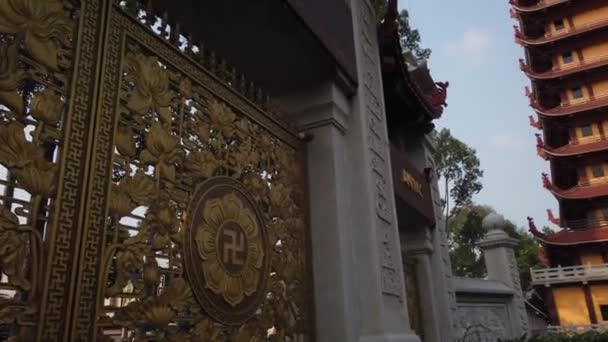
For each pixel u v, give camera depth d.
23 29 2.16
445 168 29.62
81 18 2.48
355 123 5.31
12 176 1.99
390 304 4.88
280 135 4.52
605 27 26.08
